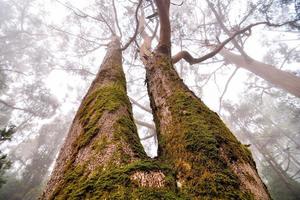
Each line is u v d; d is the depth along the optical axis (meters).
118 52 5.46
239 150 1.37
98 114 1.75
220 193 1.00
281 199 13.16
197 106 1.87
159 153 1.64
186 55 5.20
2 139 4.96
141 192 0.87
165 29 4.07
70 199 0.92
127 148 1.26
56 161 1.66
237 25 9.63
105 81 2.92
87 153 1.32
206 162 1.20
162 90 2.45
